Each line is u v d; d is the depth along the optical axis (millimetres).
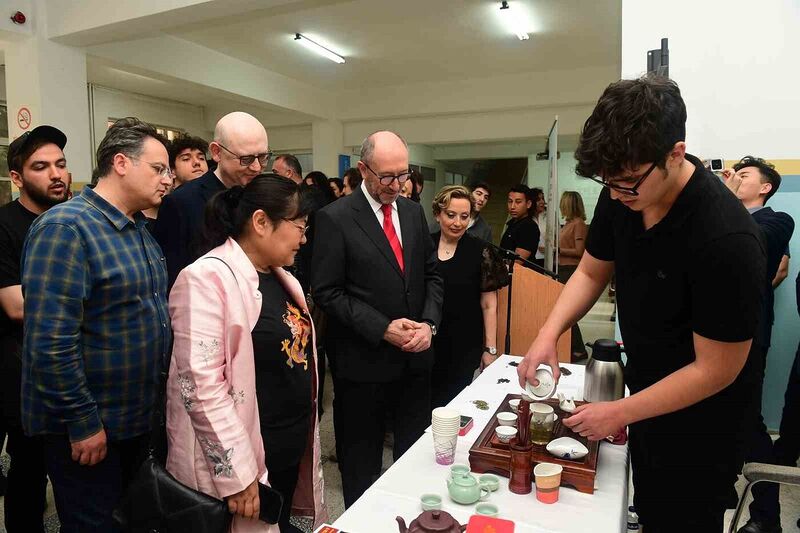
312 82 7613
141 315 1448
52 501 2338
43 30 4496
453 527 949
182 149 2686
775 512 1975
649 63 2561
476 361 2438
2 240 1785
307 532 1989
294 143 8758
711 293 1010
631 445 1304
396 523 1051
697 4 2572
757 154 2570
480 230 3354
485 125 7527
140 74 5613
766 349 2379
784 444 2139
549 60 6480
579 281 1417
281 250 1310
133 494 1146
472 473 1244
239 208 1297
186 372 1151
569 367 2053
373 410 1882
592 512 1088
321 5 4504
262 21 5242
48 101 4547
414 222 1998
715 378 1041
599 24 5258
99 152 1442
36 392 1322
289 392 1371
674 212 1043
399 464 1302
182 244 1857
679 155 939
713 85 2590
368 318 1796
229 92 6426
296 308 1439
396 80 7492
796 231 2604
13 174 1903
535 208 4992
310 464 1483
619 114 901
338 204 1898
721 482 1158
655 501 1240
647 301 1153
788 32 2469
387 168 1803
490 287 2410
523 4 4781
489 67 6801
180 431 1212
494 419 1402
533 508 1103
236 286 1226
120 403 1435
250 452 1177
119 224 1428
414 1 4734
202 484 1199
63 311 1300
